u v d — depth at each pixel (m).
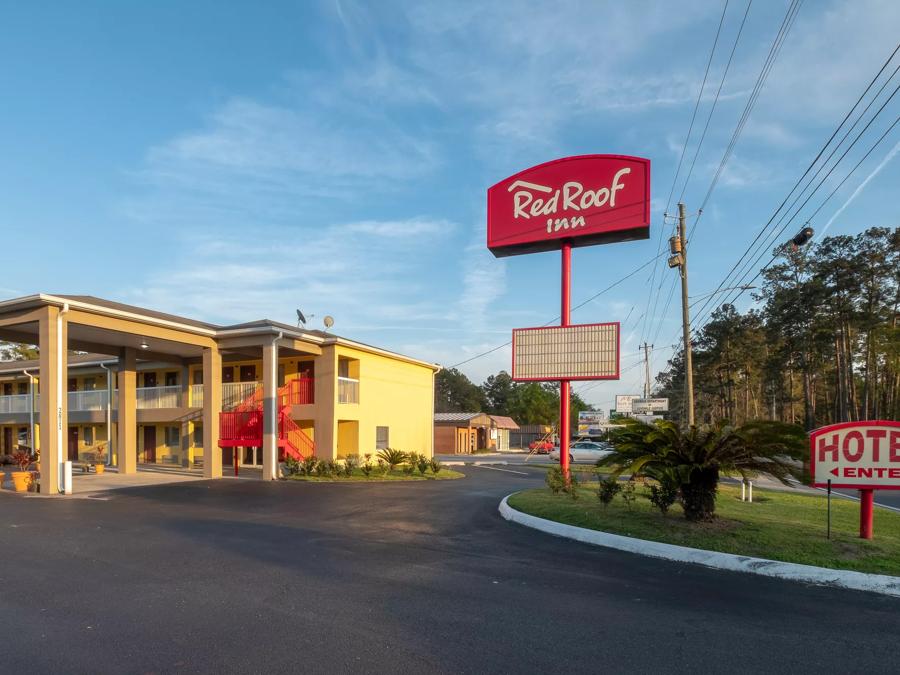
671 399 73.06
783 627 5.13
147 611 5.53
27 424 33.66
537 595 6.07
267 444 21.12
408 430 30.19
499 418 63.81
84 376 32.25
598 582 6.59
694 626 5.14
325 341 23.55
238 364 27.89
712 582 6.60
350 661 4.32
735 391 62.28
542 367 16.02
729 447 8.82
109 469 25.77
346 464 21.86
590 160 15.77
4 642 4.72
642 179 15.13
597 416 60.59
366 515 11.90
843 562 6.96
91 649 4.57
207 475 21.59
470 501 14.22
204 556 7.98
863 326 41.91
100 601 5.86
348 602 5.81
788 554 7.29
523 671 4.16
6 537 9.50
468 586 6.41
